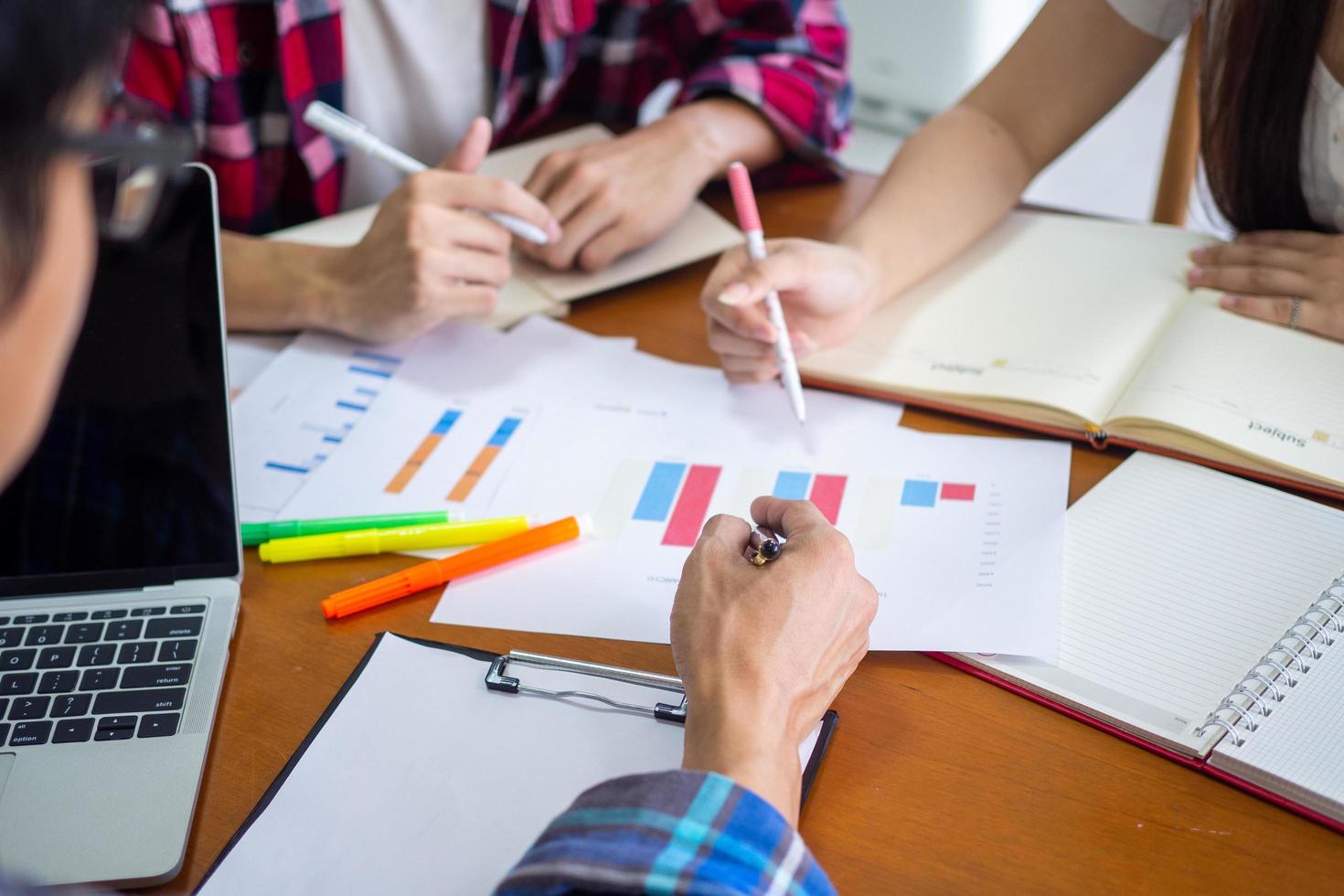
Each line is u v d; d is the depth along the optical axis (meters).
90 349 0.65
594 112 1.35
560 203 1.00
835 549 0.61
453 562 0.71
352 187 1.29
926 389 0.83
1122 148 2.41
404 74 1.25
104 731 0.60
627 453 0.81
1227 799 0.56
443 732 0.60
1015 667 0.63
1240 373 0.80
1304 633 0.62
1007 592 0.67
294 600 0.71
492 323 0.96
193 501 0.68
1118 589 0.67
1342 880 0.52
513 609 0.69
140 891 0.54
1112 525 0.72
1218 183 0.96
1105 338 0.86
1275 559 0.68
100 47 0.31
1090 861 0.53
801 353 0.87
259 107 1.18
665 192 1.02
